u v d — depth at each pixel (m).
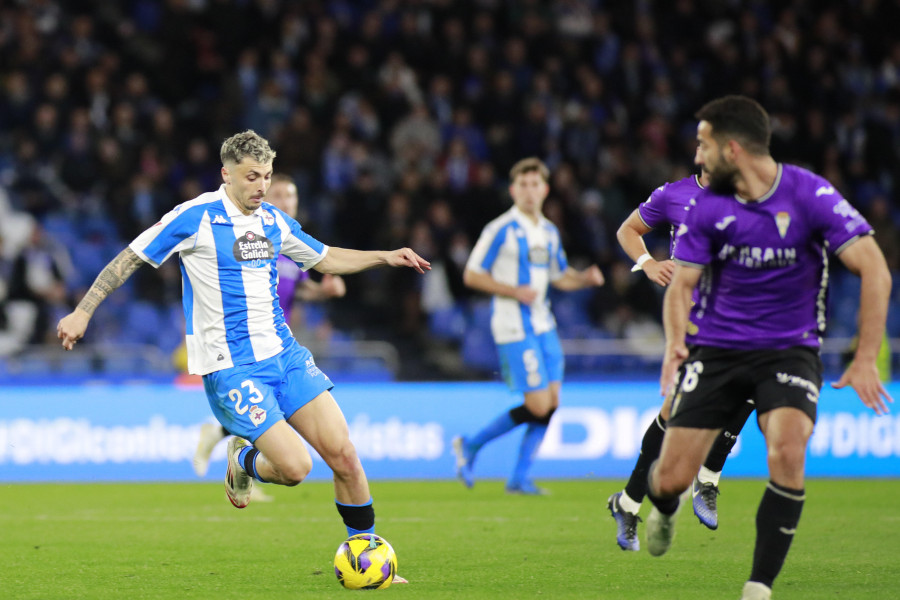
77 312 16.39
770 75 63.81
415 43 59.56
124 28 58.44
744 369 14.62
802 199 14.04
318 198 52.84
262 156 16.70
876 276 13.62
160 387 38.41
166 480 37.06
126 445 37.06
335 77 57.97
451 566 18.84
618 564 19.05
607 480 37.38
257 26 58.25
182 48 56.94
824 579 17.39
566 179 54.41
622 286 51.88
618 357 42.91
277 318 17.36
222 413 16.94
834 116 63.19
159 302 47.75
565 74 60.88
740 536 22.89
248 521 26.00
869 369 13.52
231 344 16.83
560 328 51.25
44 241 47.00
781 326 14.55
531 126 57.09
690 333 15.17
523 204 31.70
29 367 40.81
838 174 60.22
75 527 24.84
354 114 56.97
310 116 55.69
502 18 63.44
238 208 17.08
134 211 50.12
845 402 38.72
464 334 48.50
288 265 28.17
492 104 58.03
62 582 17.28
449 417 38.38
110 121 53.34
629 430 38.56
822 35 66.38
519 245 31.55
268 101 54.41
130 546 21.69
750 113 14.03
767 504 14.00
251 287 16.97
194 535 23.44
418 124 56.34
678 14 65.81
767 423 14.27
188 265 16.98
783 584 16.91
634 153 60.75
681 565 18.97
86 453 36.88
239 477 17.59
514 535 23.17
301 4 59.28
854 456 38.62
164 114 53.00
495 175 56.69
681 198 19.08
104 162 50.62
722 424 15.03
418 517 26.53
